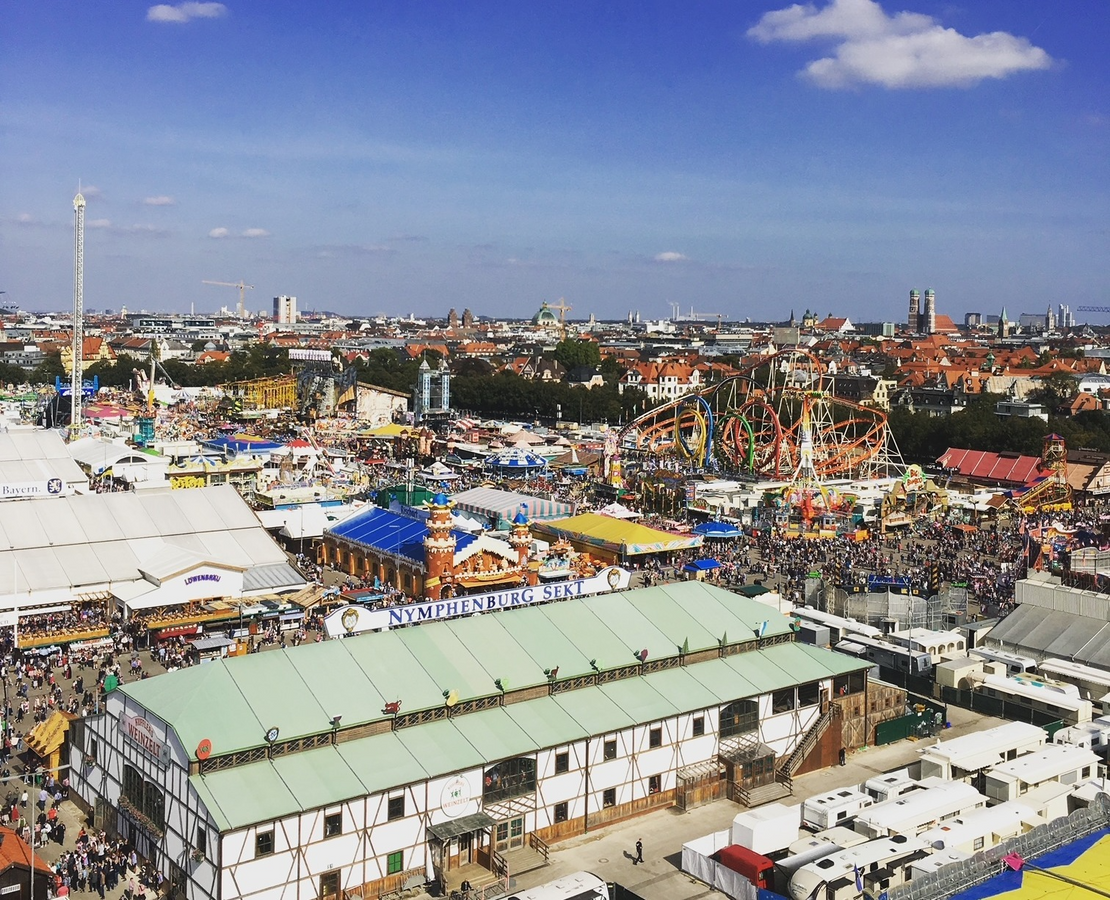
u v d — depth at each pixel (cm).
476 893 7194
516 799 7906
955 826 7506
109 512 15012
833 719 9700
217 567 13425
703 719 8944
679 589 10506
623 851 7975
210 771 7006
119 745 7831
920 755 9519
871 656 12106
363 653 8400
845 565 17050
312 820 6938
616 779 8444
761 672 9550
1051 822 7456
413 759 7531
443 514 14400
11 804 8325
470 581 14588
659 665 9306
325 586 15138
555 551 16562
